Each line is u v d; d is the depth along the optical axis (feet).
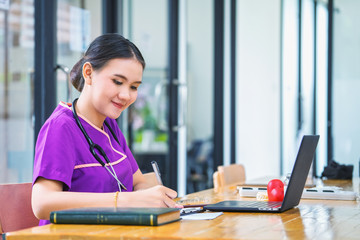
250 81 20.98
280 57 22.30
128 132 15.21
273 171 21.97
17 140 11.27
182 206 5.94
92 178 6.19
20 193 6.32
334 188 8.70
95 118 6.56
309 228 4.97
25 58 11.41
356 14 21.18
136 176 7.68
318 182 11.07
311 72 21.89
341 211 6.26
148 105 15.89
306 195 7.63
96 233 4.46
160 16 16.30
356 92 21.18
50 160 5.81
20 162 11.35
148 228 4.70
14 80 11.20
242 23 20.66
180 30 17.16
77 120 6.37
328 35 21.49
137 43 15.46
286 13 22.53
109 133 7.02
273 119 21.97
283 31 22.50
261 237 4.45
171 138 16.69
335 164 12.05
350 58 21.27
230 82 20.07
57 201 5.48
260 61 21.29
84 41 13.30
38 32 11.59
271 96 21.84
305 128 21.91
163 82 16.40
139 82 6.38
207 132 18.89
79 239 4.44
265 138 21.56
